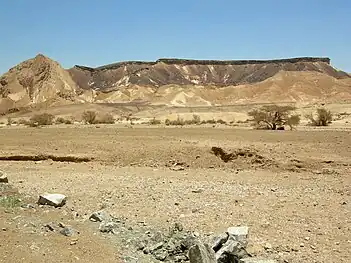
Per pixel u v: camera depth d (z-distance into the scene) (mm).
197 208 13312
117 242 9992
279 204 13969
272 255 9461
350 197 15055
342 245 10133
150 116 96188
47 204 12812
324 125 46688
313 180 18266
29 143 25125
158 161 21969
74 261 8664
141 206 13492
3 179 16516
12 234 9680
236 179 18516
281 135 27172
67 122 57406
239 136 26875
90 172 20016
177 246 9625
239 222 11828
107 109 113750
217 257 8781
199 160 21734
